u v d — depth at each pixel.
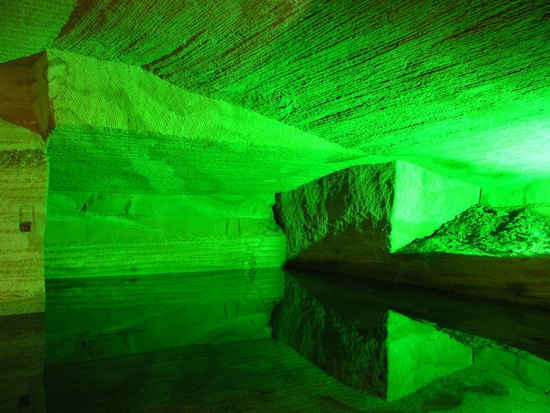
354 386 1.70
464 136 3.22
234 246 4.93
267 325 2.60
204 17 1.85
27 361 1.87
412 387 1.69
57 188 3.98
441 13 1.69
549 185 4.69
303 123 3.08
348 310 2.98
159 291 3.53
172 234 4.59
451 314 2.85
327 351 2.12
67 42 2.11
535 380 1.78
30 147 2.73
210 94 2.66
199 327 2.53
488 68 2.11
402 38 1.90
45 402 1.46
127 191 4.30
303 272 4.82
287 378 1.76
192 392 1.59
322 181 4.84
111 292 3.42
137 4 1.75
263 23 1.86
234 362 1.94
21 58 2.44
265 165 3.87
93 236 4.16
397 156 3.94
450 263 3.58
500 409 1.51
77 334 2.29
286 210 5.33
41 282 2.70
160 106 2.66
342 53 2.07
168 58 2.26
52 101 2.36
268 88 2.55
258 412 1.44
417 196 4.39
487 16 1.68
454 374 1.84
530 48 1.90
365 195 4.36
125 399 1.51
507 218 4.70
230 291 3.62
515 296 3.08
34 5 1.74
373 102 2.62
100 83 2.44
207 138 2.91
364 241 4.40
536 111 2.63
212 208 4.93
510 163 4.05
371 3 1.66
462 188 5.04
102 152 3.03
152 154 3.20
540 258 3.05
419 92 2.44
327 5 1.70
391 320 2.70
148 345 2.16
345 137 3.33
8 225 2.59
